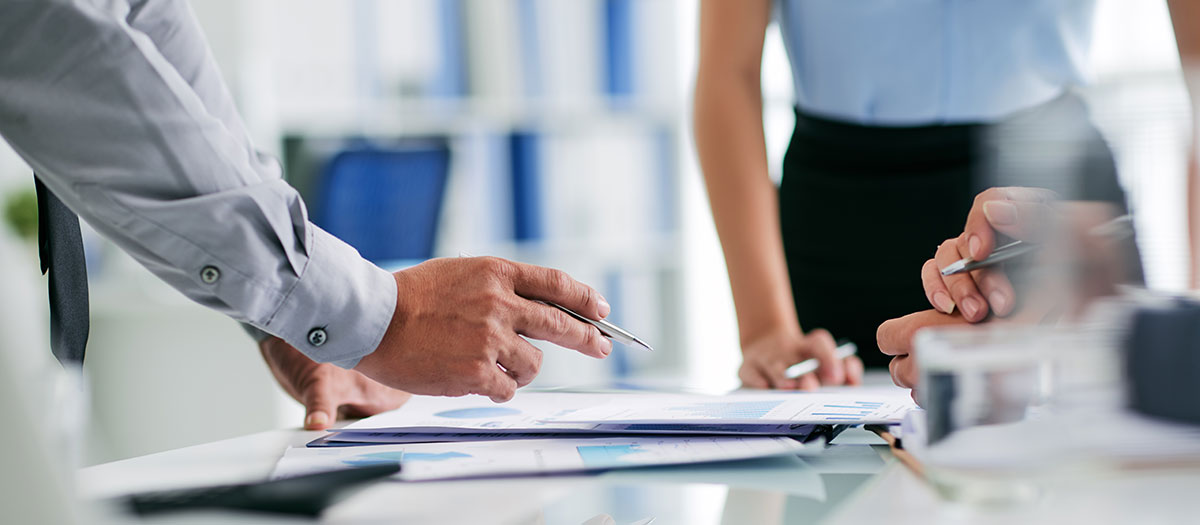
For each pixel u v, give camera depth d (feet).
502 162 8.94
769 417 2.29
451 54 8.73
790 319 3.83
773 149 9.60
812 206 4.63
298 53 8.28
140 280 7.84
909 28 4.21
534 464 1.97
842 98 4.47
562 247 9.20
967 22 4.14
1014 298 2.11
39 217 2.73
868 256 4.51
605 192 9.42
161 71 2.23
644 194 9.65
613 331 2.47
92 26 2.16
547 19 9.06
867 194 4.48
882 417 2.23
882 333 2.47
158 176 2.24
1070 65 4.19
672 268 9.85
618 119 9.45
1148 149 1.50
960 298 2.25
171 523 1.48
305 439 2.52
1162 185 1.50
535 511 1.64
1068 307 1.58
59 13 2.13
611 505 1.69
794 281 4.73
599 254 9.38
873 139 4.44
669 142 9.78
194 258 2.26
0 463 1.31
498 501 1.70
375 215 8.30
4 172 7.06
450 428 2.37
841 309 4.60
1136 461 1.56
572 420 2.43
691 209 9.81
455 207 8.72
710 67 4.15
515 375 2.46
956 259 2.33
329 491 1.64
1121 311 1.56
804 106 4.66
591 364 9.32
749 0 4.07
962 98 4.28
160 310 7.56
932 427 1.57
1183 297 1.53
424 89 8.59
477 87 8.87
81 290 2.93
